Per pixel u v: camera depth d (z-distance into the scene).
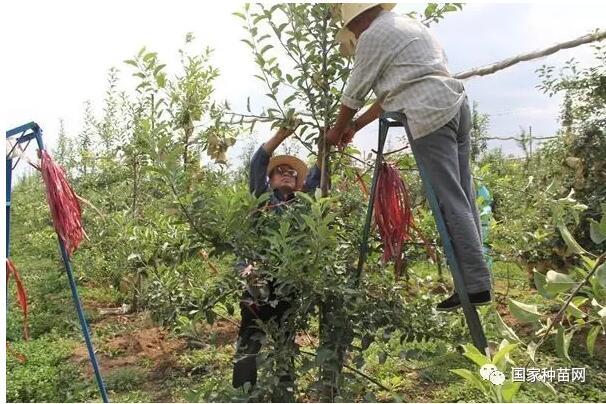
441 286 3.60
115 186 7.37
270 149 3.33
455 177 2.65
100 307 6.62
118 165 7.29
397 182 2.92
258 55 3.14
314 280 2.74
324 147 3.18
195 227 2.90
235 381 3.22
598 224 1.95
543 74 5.88
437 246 3.38
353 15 2.86
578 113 5.76
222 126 3.64
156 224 3.68
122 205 6.87
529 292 6.55
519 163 8.41
